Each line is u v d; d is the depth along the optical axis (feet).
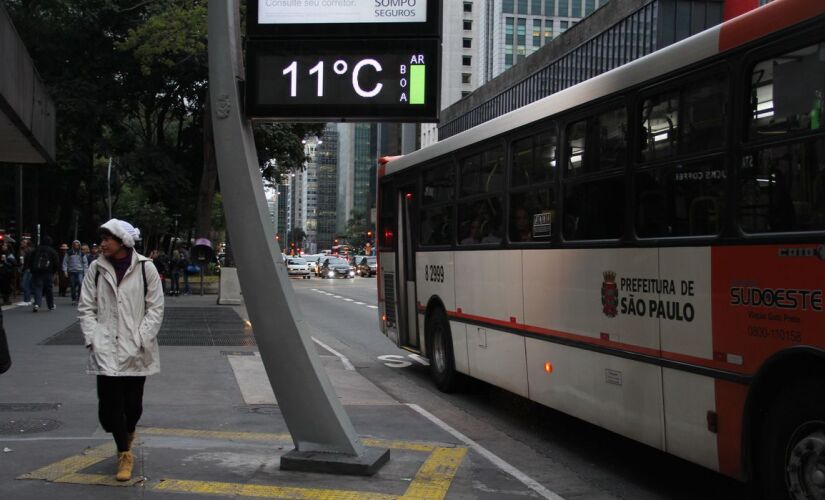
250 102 20.07
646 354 18.92
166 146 133.49
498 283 28.19
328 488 18.30
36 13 125.39
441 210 34.53
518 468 21.83
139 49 95.76
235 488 18.03
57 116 120.16
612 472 21.52
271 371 20.22
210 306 77.61
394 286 40.55
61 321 55.57
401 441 23.70
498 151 28.45
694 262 17.20
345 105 20.07
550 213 24.26
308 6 20.12
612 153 20.93
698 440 17.03
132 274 17.92
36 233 100.53
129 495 17.24
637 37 95.71
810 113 14.43
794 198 14.66
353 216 616.39
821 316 13.83
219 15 20.03
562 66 115.75
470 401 32.45
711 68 17.12
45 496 16.99
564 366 23.20
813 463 14.28
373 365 42.98
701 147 17.35
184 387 31.30
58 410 25.99
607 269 20.75
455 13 510.17
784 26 15.15
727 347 16.08
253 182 20.08
